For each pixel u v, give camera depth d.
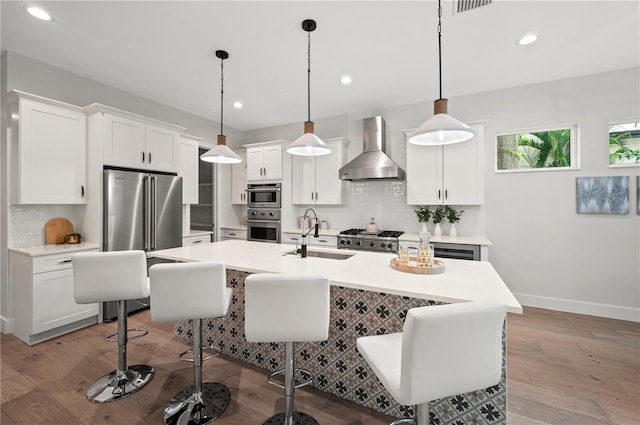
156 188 3.36
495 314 0.98
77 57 2.77
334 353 1.89
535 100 3.40
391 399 1.69
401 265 1.78
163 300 1.55
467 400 1.50
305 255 2.27
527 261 3.48
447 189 3.57
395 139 4.15
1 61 2.67
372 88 3.52
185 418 1.64
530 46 2.61
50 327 2.60
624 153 3.11
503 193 3.57
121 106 3.51
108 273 1.78
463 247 3.26
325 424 1.63
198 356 1.78
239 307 2.33
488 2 2.03
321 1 2.02
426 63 2.91
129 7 2.07
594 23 2.27
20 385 1.97
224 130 5.10
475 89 3.56
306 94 3.70
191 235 4.05
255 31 2.36
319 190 4.48
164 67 2.96
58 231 3.00
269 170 4.60
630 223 3.06
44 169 2.71
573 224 3.28
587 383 1.98
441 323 0.92
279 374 2.12
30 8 2.07
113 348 2.48
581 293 3.25
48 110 2.74
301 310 1.35
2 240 2.77
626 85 3.03
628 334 2.71
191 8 2.09
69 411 1.72
